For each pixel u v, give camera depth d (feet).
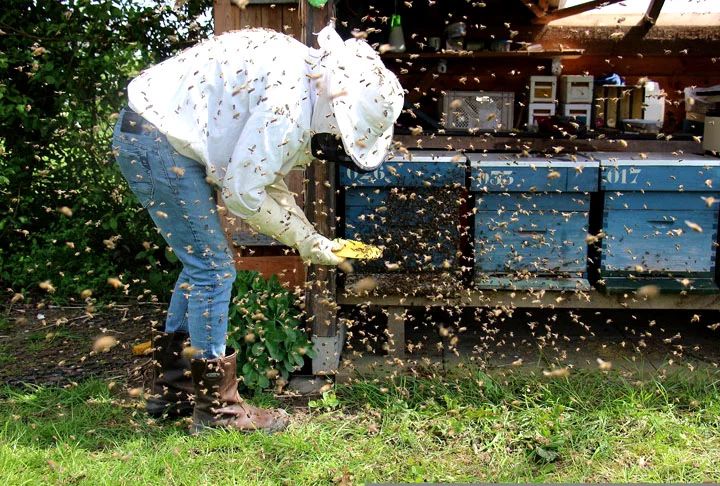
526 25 16.38
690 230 10.64
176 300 9.61
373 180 10.59
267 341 10.61
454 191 10.68
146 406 9.90
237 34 8.61
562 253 10.79
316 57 8.48
